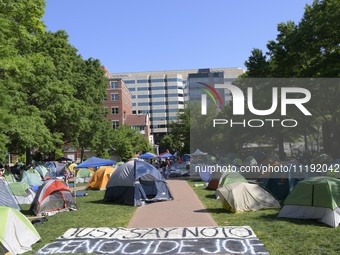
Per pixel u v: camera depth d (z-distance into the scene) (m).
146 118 112.38
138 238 11.90
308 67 33.91
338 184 13.53
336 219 12.67
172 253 10.11
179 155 74.75
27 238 11.15
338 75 30.56
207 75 150.25
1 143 24.20
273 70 37.75
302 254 9.52
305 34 32.38
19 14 23.61
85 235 12.48
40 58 29.06
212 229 12.91
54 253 10.34
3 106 20.81
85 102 46.62
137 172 20.94
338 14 30.52
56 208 18.11
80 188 31.98
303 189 14.18
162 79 165.00
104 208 19.16
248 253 9.84
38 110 32.47
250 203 16.75
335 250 9.73
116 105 94.00
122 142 66.69
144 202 20.52
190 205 19.22
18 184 22.47
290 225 12.95
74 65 47.16
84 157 68.06
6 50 20.30
